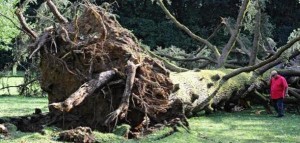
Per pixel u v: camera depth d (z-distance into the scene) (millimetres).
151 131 9828
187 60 16953
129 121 9969
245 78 14555
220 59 15992
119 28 10805
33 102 16141
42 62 10773
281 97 13688
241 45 17203
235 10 36688
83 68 10281
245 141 9719
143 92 9977
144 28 36750
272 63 14891
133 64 9820
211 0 36250
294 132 10938
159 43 36656
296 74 15617
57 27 10727
